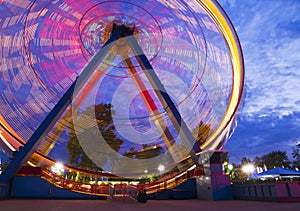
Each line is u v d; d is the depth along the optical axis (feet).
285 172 67.05
